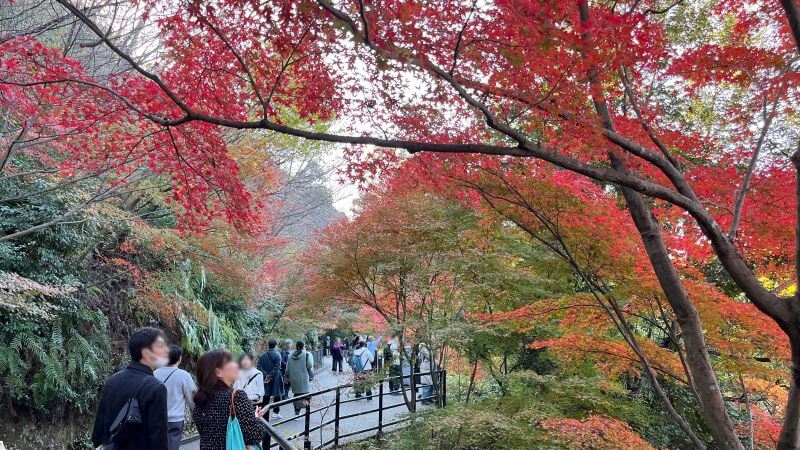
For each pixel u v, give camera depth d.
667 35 5.48
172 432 4.16
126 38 6.34
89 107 3.42
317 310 7.93
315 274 7.77
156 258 10.16
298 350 9.57
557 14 2.71
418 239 6.70
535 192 4.33
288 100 3.51
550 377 5.88
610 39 2.83
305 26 2.66
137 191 8.09
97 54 6.83
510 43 2.74
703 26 6.16
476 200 4.78
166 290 9.73
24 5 6.25
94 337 8.22
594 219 4.42
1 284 5.76
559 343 5.09
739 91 5.51
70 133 3.97
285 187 13.59
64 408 7.62
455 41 2.76
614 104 5.06
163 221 10.94
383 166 4.18
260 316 13.84
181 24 3.10
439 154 3.92
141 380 2.90
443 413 5.57
